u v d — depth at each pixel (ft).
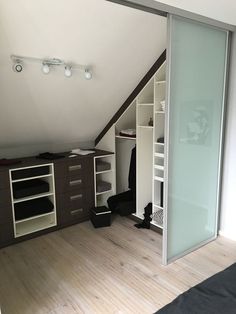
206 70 8.00
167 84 7.05
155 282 7.33
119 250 9.04
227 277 4.71
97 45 7.84
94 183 11.41
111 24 7.30
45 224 10.44
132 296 6.83
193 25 7.31
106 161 12.39
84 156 10.91
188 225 8.66
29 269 8.09
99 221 10.72
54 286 7.30
